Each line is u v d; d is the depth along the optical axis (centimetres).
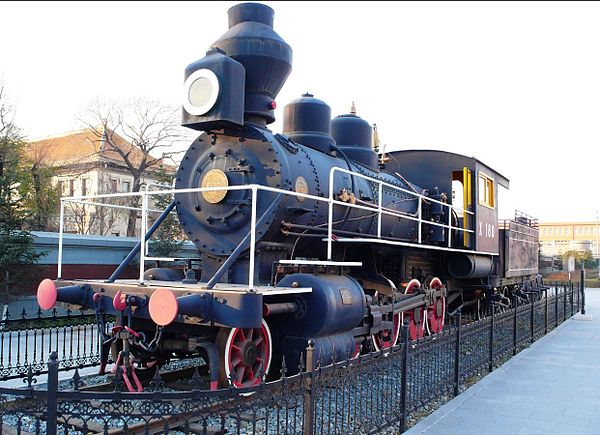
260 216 707
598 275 5600
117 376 436
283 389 438
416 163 1313
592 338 1322
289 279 675
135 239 1645
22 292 1379
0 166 1490
